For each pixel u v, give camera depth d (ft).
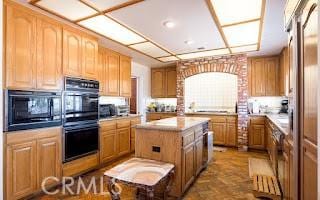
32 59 7.73
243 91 15.81
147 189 5.65
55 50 8.69
